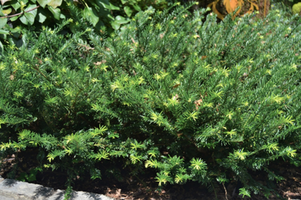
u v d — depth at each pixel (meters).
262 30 3.30
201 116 2.13
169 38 2.75
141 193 2.42
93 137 2.09
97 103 2.26
